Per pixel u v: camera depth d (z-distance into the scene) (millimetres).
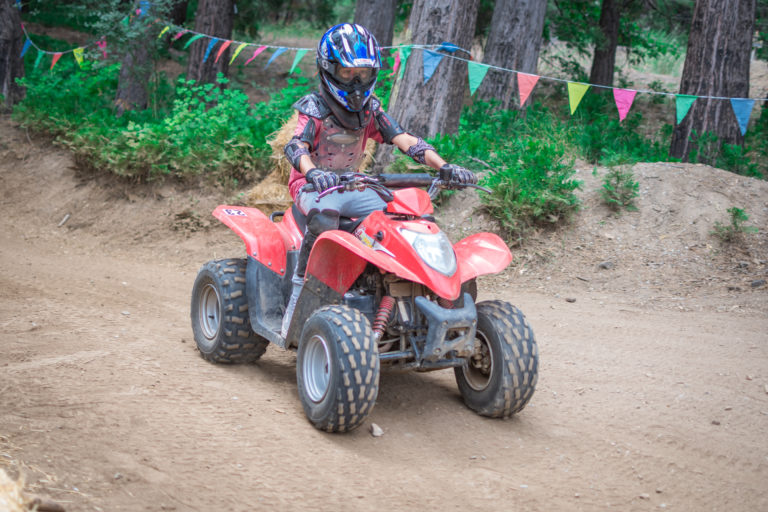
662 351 6027
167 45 21359
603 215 9156
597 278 8180
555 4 19047
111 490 2961
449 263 4020
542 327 6723
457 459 3883
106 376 4477
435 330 3924
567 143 11234
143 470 3186
